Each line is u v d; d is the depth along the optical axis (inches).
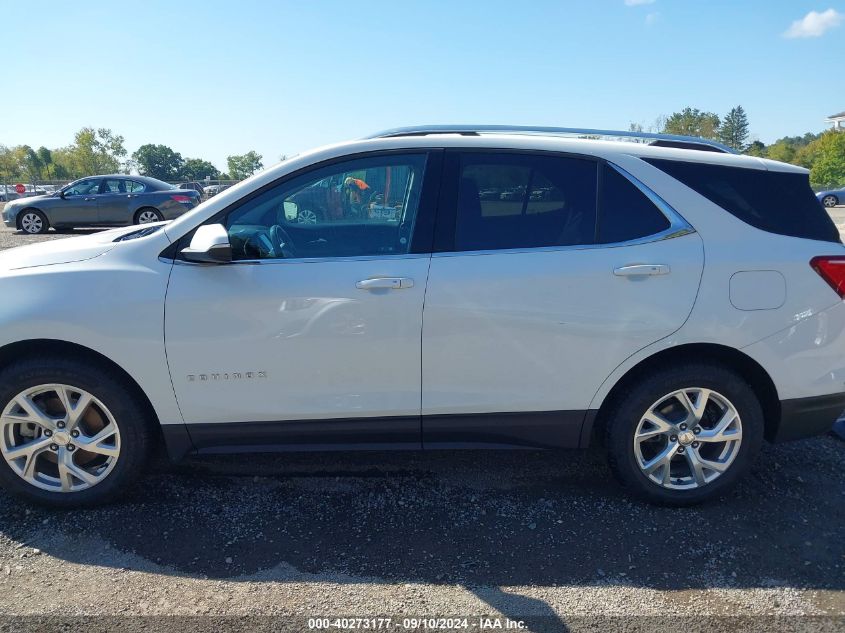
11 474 122.3
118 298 116.4
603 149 125.3
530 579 106.7
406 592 103.4
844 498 132.3
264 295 116.8
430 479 139.9
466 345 119.0
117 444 122.5
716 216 122.2
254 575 107.4
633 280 118.8
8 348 118.3
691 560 111.8
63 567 109.0
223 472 141.6
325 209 123.0
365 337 118.0
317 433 123.3
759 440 126.6
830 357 123.1
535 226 122.3
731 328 119.6
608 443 127.1
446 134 128.3
